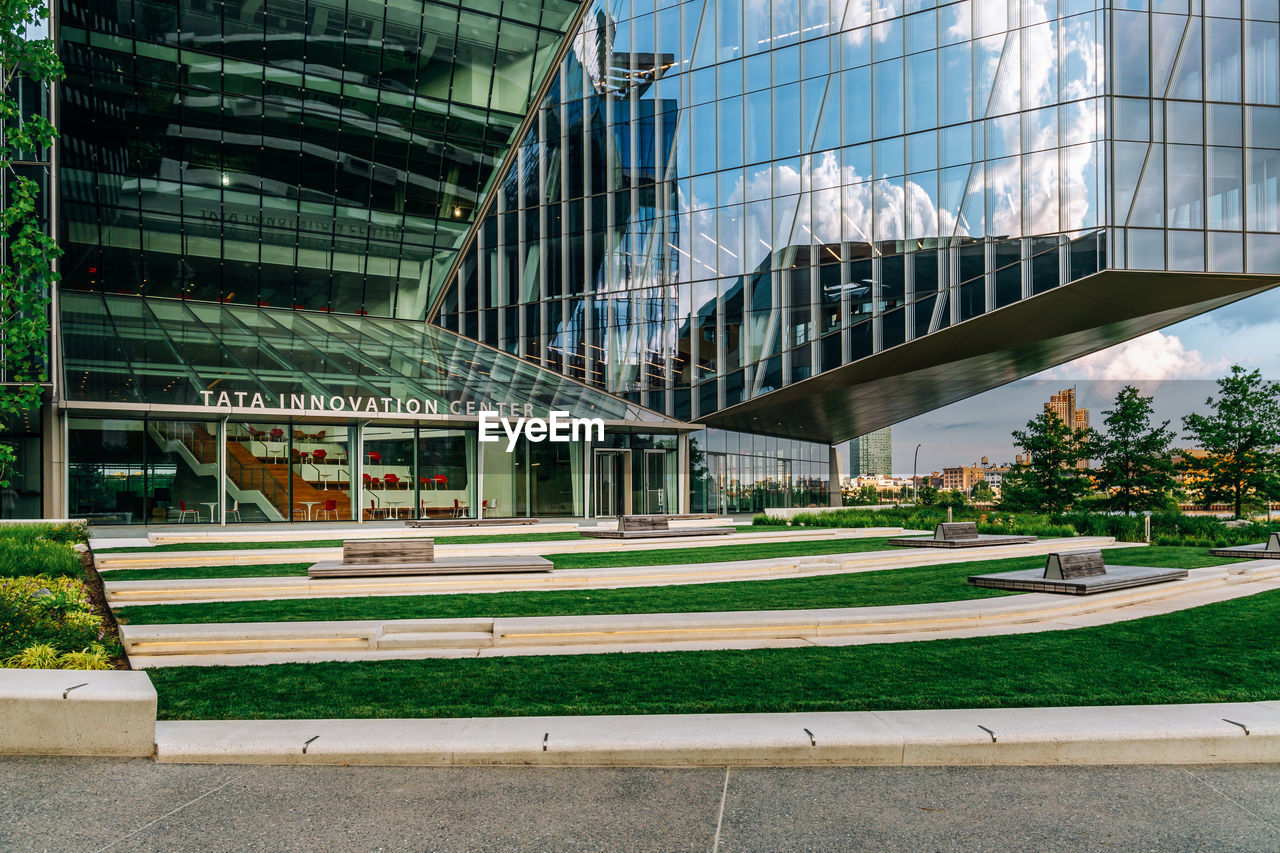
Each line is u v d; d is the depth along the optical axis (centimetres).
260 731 586
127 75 2822
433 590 1298
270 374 2652
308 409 2519
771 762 558
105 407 2230
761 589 1322
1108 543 2280
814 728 584
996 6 2975
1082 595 1198
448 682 739
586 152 3644
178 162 3045
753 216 3375
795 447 4656
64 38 2695
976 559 1836
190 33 2827
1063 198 2844
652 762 557
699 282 3462
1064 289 2850
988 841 440
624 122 3597
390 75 3178
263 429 2612
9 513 2584
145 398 2314
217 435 2517
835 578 1473
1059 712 628
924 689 709
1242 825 462
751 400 3356
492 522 2662
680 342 3484
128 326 2761
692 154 3494
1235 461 4150
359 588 1255
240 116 3039
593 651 887
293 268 3434
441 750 554
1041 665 807
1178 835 449
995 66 2975
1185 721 599
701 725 594
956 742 564
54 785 511
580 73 3625
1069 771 550
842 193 3219
